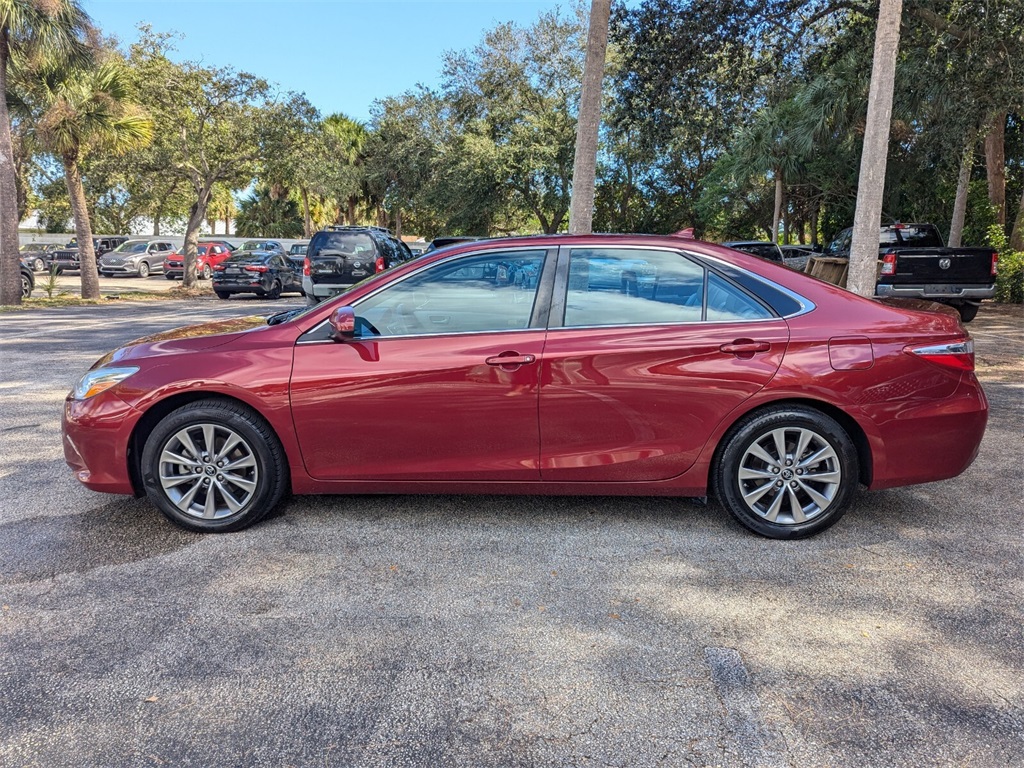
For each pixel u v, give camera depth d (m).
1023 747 2.22
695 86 13.35
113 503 4.31
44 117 17.83
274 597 3.18
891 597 3.17
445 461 3.77
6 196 17.11
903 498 4.40
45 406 6.74
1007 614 3.02
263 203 53.50
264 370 3.71
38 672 2.62
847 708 2.41
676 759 2.18
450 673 2.62
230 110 22.91
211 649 2.77
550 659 2.71
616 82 14.07
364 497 4.41
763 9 12.85
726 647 2.78
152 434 3.75
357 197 43.38
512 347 3.68
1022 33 11.73
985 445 5.47
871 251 7.95
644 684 2.55
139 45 22.20
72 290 22.88
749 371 3.63
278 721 2.35
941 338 3.71
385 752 2.21
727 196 30.34
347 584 3.30
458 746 2.24
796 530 3.74
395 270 3.88
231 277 21.03
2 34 16.50
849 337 3.66
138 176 26.30
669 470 3.76
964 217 19.55
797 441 3.72
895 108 16.56
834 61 14.84
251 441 3.75
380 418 3.71
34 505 4.27
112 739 2.26
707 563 3.51
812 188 27.78
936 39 13.20
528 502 4.32
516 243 3.88
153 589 3.24
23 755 2.19
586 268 3.82
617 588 3.26
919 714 2.38
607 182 32.38
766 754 2.20
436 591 3.23
